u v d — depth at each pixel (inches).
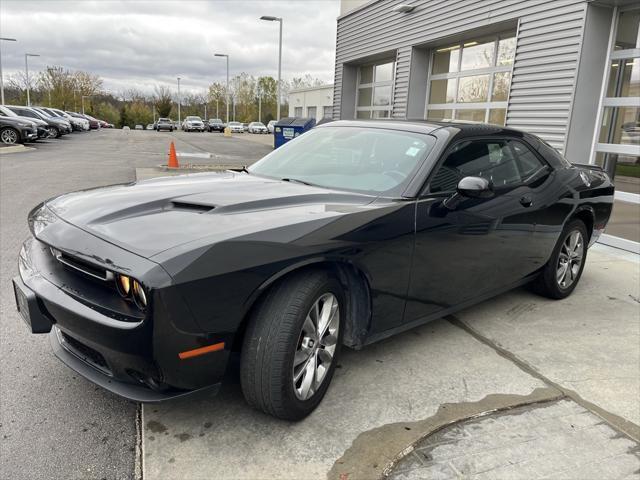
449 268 123.1
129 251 81.7
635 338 143.1
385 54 474.9
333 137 145.6
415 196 114.3
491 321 152.3
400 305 114.2
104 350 83.2
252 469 85.1
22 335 130.5
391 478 84.0
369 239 101.4
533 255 153.1
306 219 95.5
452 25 364.8
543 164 159.3
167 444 90.6
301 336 94.0
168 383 82.4
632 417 104.4
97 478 82.3
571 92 264.7
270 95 3540.8
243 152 937.5
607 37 259.9
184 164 626.5
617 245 246.1
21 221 261.1
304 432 95.1
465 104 392.2
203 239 83.0
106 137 1343.5
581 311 163.0
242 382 91.4
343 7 548.7
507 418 102.0
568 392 113.0
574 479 85.3
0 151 698.2
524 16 296.0
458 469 86.5
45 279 94.5
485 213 129.6
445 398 108.4
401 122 142.9
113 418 98.0
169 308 76.7
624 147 253.6
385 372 118.6
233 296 82.7
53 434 92.7
